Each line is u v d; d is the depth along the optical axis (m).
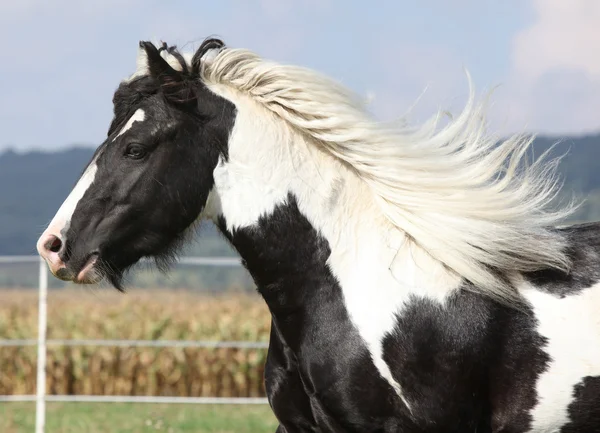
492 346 6.59
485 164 6.93
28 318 26.27
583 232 7.19
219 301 27.42
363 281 6.71
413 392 6.59
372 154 6.87
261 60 7.05
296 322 6.84
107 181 6.76
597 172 163.25
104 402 21.73
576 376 6.60
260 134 6.84
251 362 24.06
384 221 6.89
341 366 6.65
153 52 6.76
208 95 6.88
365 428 6.73
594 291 6.74
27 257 14.12
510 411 6.69
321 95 6.92
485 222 6.71
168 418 18.75
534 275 6.83
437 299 6.61
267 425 17.92
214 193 6.87
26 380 24.41
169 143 6.76
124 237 6.77
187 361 24.27
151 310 26.34
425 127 7.16
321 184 6.87
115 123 6.95
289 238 6.79
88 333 24.98
